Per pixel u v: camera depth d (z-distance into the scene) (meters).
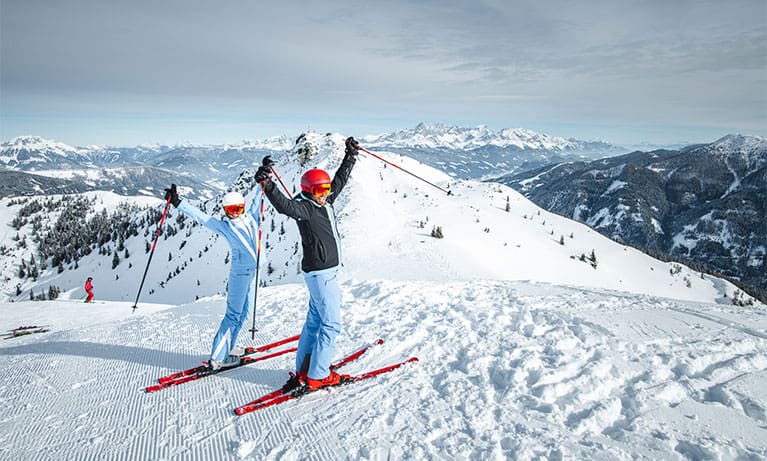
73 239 193.00
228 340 5.48
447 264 70.44
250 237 5.22
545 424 3.91
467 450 3.56
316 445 3.77
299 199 4.31
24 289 155.75
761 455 3.37
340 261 4.41
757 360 5.14
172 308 10.77
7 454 3.95
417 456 3.52
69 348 7.02
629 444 3.59
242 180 144.62
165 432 4.20
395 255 73.12
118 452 3.89
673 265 123.38
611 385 4.57
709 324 6.64
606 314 7.17
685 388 4.51
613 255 111.88
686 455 3.44
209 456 3.75
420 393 4.61
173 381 5.29
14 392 5.33
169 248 145.75
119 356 6.47
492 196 145.50
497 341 5.96
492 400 4.39
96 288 135.00
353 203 102.56
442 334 6.42
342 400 4.55
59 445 4.06
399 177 150.12
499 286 10.41
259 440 3.93
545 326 6.52
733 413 4.04
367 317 7.76
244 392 4.93
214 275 116.81
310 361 4.61
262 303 9.57
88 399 5.02
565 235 117.56
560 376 4.79
